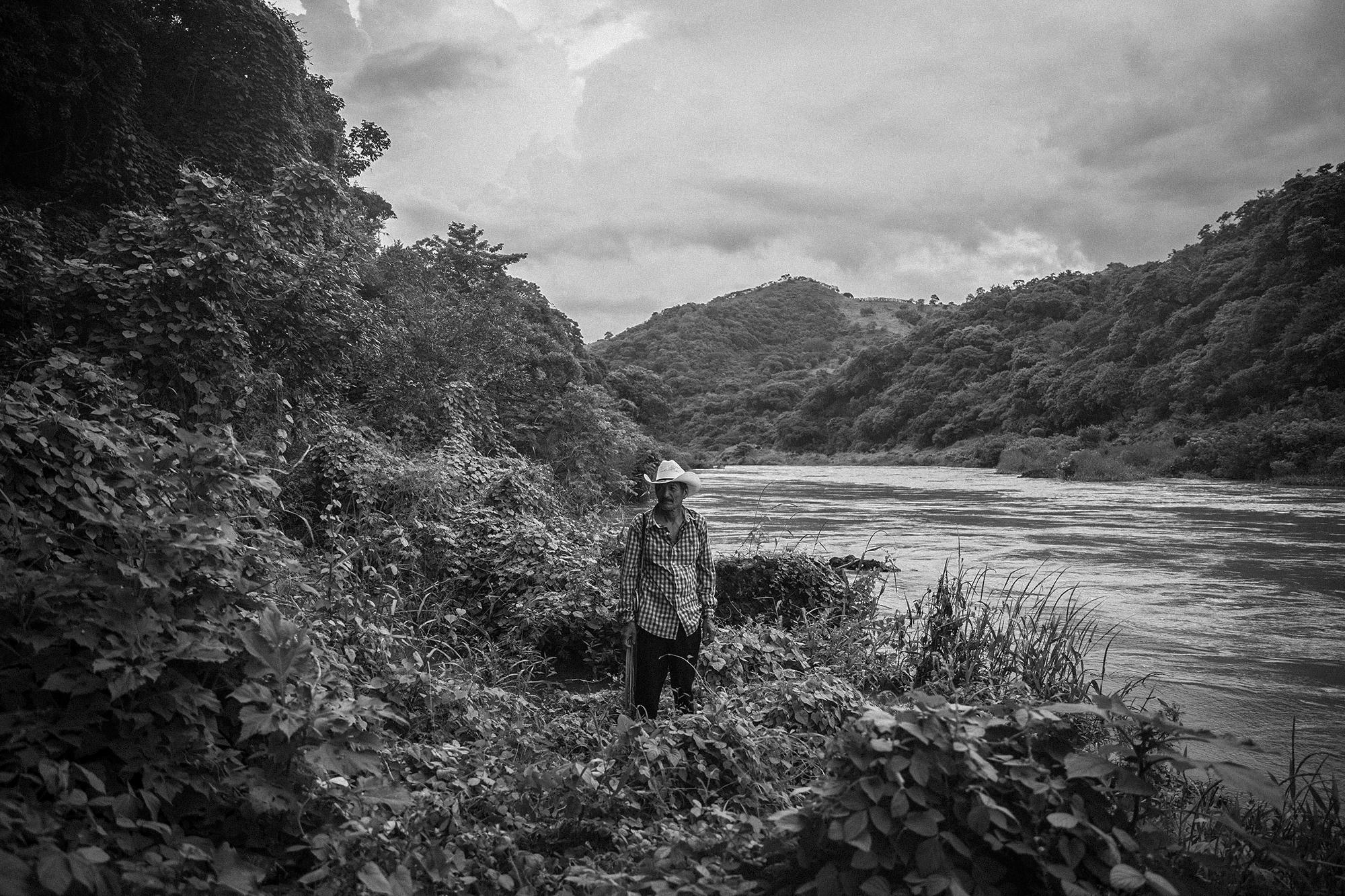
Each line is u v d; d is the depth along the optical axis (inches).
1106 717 107.8
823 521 812.6
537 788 135.7
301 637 119.2
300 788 108.7
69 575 108.3
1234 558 558.9
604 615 271.4
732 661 227.6
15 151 695.7
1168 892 79.6
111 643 101.5
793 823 97.5
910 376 4458.7
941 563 527.2
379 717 124.4
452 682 180.7
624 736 149.9
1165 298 3117.6
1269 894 125.5
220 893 89.8
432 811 121.3
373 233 1078.4
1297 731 228.4
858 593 330.0
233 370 294.4
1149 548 609.6
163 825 92.0
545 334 1223.5
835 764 101.7
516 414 804.6
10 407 130.4
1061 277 4768.7
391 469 354.6
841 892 90.7
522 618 270.7
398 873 96.9
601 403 1064.8
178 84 827.4
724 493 1321.4
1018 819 94.1
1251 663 299.3
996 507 995.3
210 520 119.8
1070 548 608.7
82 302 277.3
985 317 4471.0
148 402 271.0
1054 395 3174.2
